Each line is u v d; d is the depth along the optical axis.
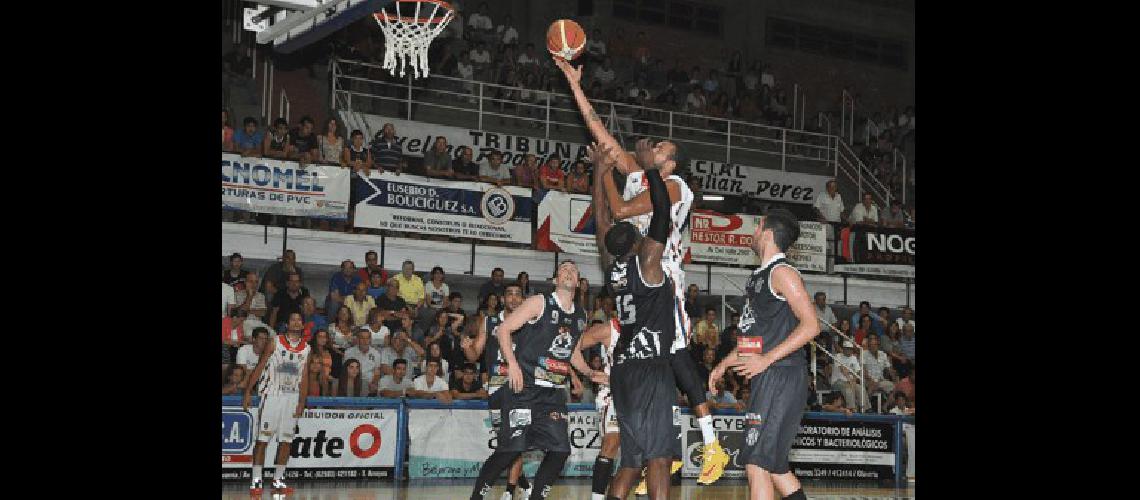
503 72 19.53
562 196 16.12
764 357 5.92
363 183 14.74
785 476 6.05
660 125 19.75
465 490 11.73
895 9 25.53
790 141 21.67
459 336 13.95
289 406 10.56
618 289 6.13
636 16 22.31
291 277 13.80
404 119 17.38
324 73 17.80
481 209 15.48
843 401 16.61
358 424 12.65
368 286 14.41
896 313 18.56
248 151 14.03
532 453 13.77
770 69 23.44
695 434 14.48
